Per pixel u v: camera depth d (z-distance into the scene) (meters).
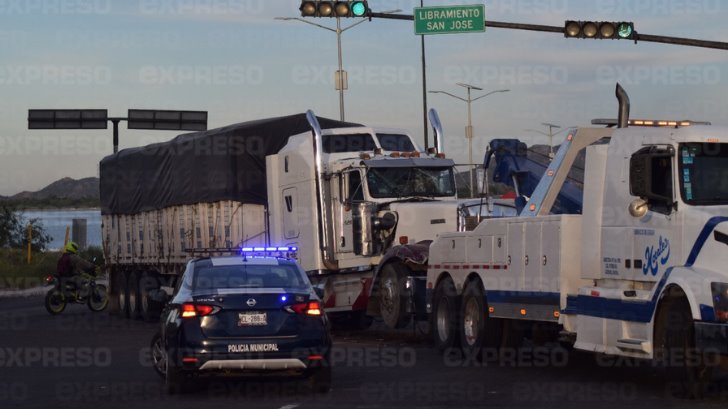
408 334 43.94
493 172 37.22
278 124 47.62
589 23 49.22
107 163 63.84
